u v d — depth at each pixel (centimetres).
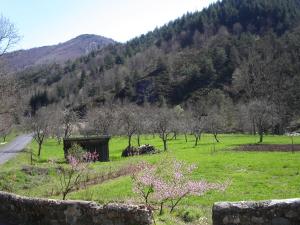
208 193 2669
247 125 11988
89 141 6175
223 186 2430
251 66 18200
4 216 1424
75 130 12988
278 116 11631
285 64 17388
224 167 3994
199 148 6706
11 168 4119
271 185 2928
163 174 2278
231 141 8275
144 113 11744
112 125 10150
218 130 12131
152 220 1206
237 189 2812
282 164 3969
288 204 1056
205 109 15350
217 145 7231
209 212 1992
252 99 15488
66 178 3803
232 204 1099
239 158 4656
